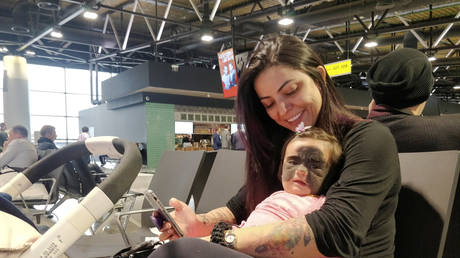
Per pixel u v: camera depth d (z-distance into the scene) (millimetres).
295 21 8625
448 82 17438
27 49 11734
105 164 13172
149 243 846
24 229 606
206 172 2934
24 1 8797
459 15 7859
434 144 1137
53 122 16109
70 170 2984
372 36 8641
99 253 1632
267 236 656
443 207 922
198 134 13836
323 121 868
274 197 877
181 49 12992
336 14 8102
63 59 14758
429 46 10883
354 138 783
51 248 577
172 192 2402
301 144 832
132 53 13766
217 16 9492
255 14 8344
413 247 969
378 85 1331
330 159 801
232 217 1114
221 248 500
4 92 11609
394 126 1228
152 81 11211
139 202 4176
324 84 879
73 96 16672
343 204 658
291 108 869
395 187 766
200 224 1029
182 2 9164
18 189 909
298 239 638
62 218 589
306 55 867
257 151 1065
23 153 3568
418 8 8008
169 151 2775
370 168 705
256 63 887
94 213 596
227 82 6465
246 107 1015
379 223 756
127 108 13641
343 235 628
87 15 7270
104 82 14102
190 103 13609
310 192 817
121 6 9305
